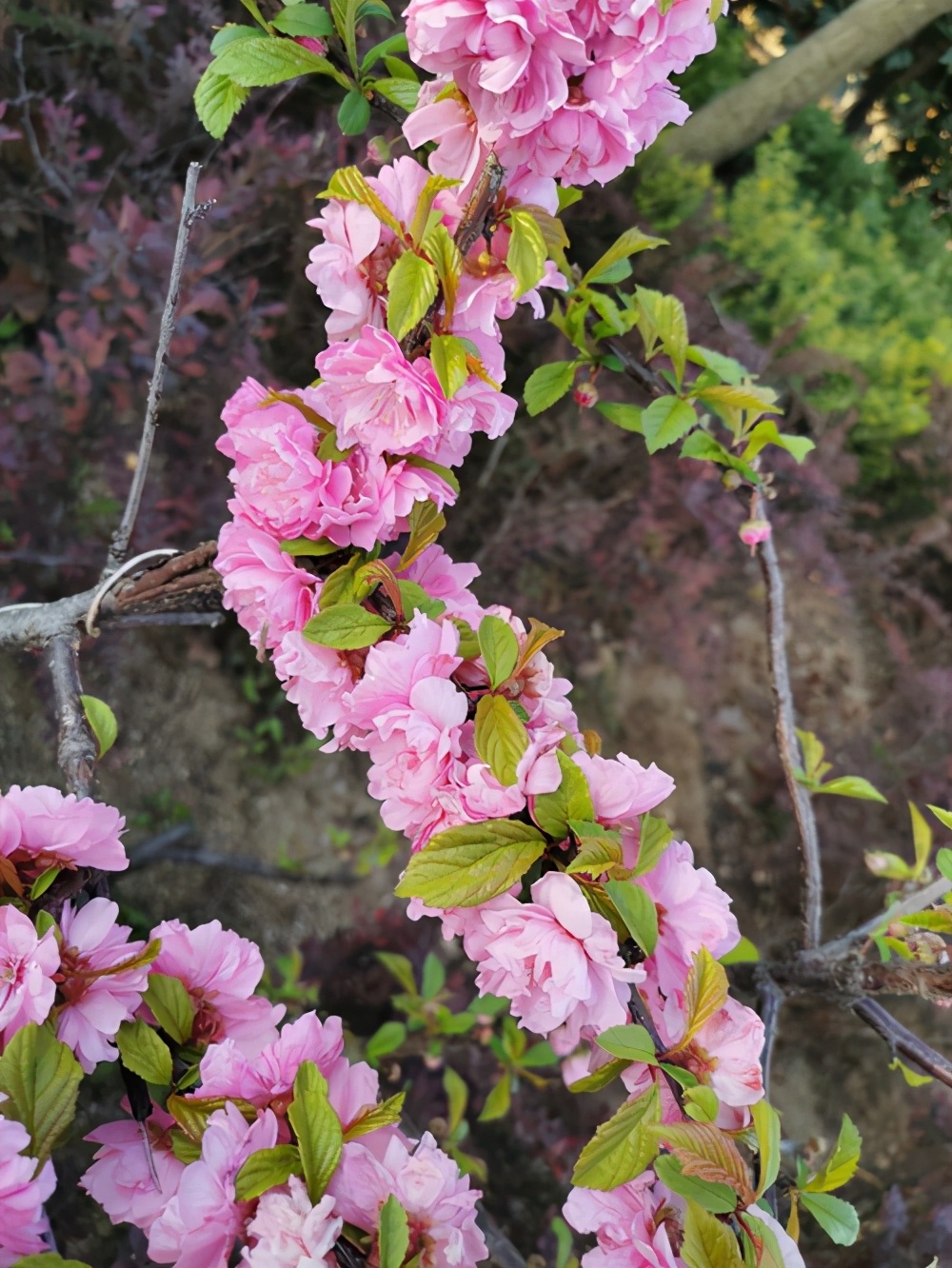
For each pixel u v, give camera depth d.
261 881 0.62
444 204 0.22
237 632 0.64
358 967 0.62
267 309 0.57
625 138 0.21
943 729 0.73
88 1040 0.19
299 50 0.25
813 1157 0.39
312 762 0.66
